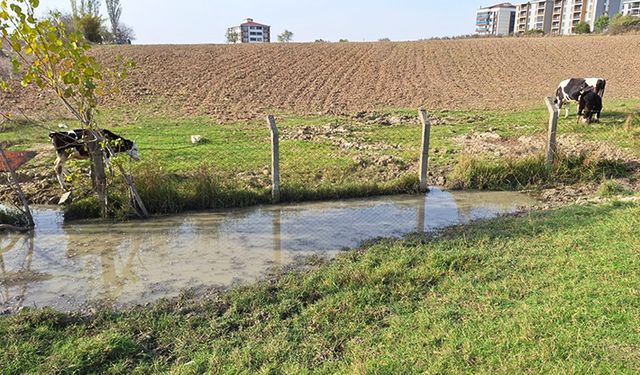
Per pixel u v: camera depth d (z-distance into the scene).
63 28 6.86
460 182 10.08
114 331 4.83
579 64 32.78
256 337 4.70
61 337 4.75
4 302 5.61
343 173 10.55
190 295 5.66
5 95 21.61
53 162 11.50
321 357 4.32
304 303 5.34
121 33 58.09
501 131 15.19
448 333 4.48
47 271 6.41
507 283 5.45
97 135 7.81
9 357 4.36
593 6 105.31
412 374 3.95
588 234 6.82
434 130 15.63
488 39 48.31
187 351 4.51
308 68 31.42
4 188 9.60
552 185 10.02
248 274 6.23
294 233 7.69
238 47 40.28
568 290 5.13
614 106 19.03
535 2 119.75
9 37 6.53
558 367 3.88
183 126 16.61
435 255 6.32
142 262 6.65
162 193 8.65
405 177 9.78
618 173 10.37
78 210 8.37
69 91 6.99
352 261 6.47
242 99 23.39
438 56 36.41
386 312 5.04
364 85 27.08
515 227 7.40
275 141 8.88
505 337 4.32
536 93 24.81
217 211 8.75
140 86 25.22
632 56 34.62
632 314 4.54
